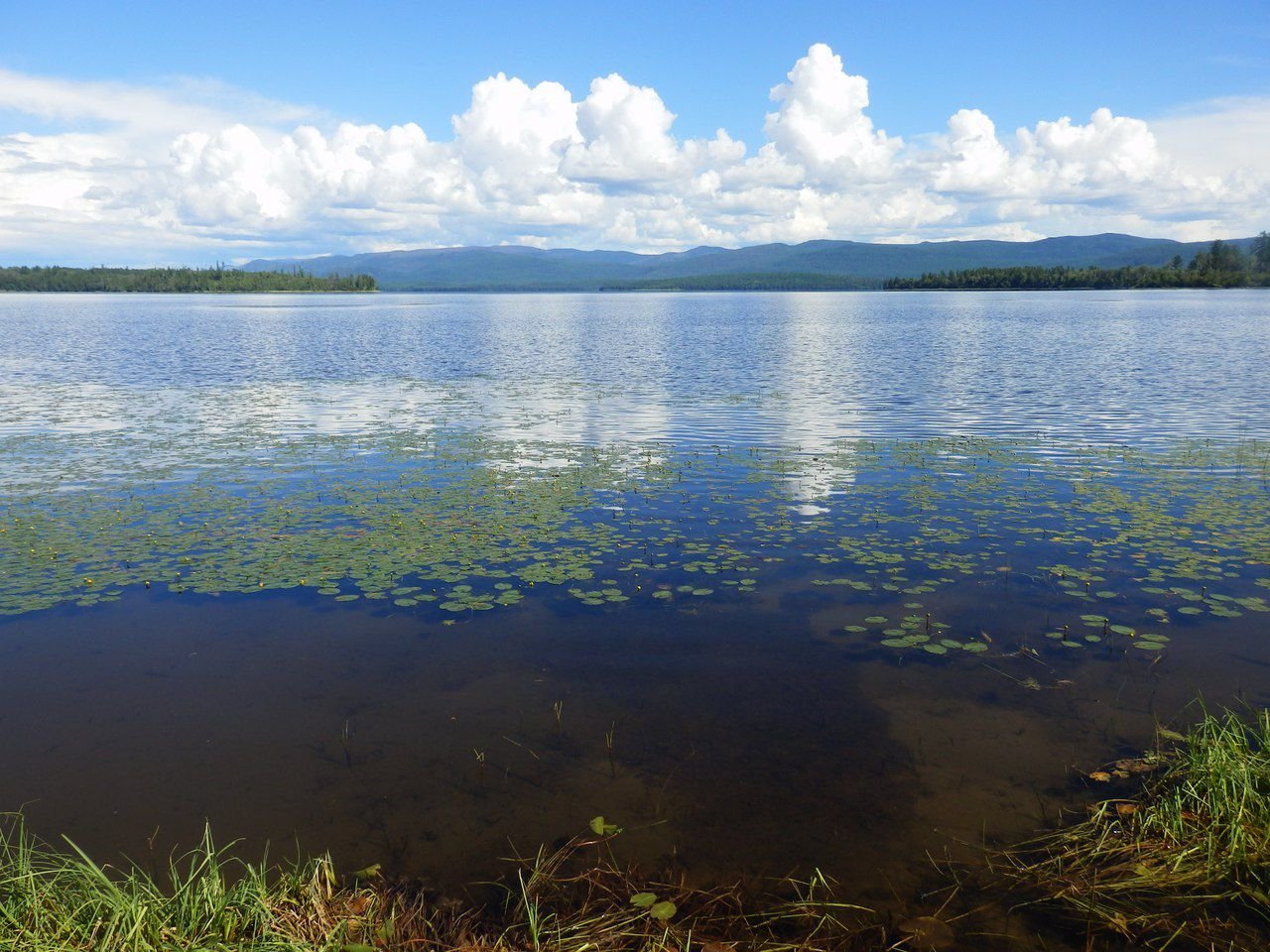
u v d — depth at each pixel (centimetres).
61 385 3209
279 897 514
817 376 3403
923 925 502
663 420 2336
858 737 707
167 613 967
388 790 639
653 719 738
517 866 559
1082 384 3044
